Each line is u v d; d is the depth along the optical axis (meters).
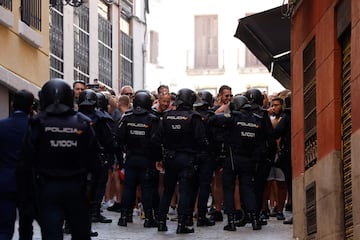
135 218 15.55
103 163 13.91
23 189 8.96
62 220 8.84
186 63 51.16
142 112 14.03
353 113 9.51
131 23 35.72
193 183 13.79
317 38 11.58
